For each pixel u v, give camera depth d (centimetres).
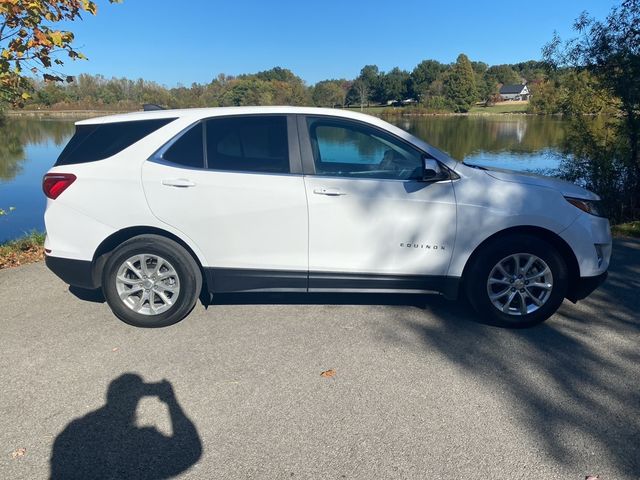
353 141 390
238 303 447
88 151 392
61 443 262
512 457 249
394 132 391
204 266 391
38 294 474
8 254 624
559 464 244
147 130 390
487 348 362
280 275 392
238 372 330
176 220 381
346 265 389
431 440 262
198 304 445
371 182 382
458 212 381
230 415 285
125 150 387
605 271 402
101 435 268
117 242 401
